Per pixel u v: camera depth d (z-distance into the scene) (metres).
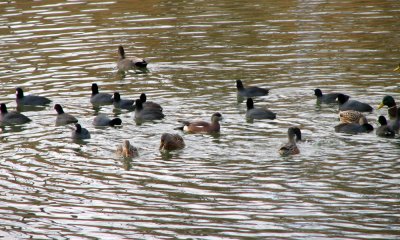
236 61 35.22
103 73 34.31
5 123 27.88
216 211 19.52
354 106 27.78
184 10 45.47
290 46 37.31
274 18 42.97
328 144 24.20
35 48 38.09
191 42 38.72
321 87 30.83
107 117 27.38
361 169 21.89
